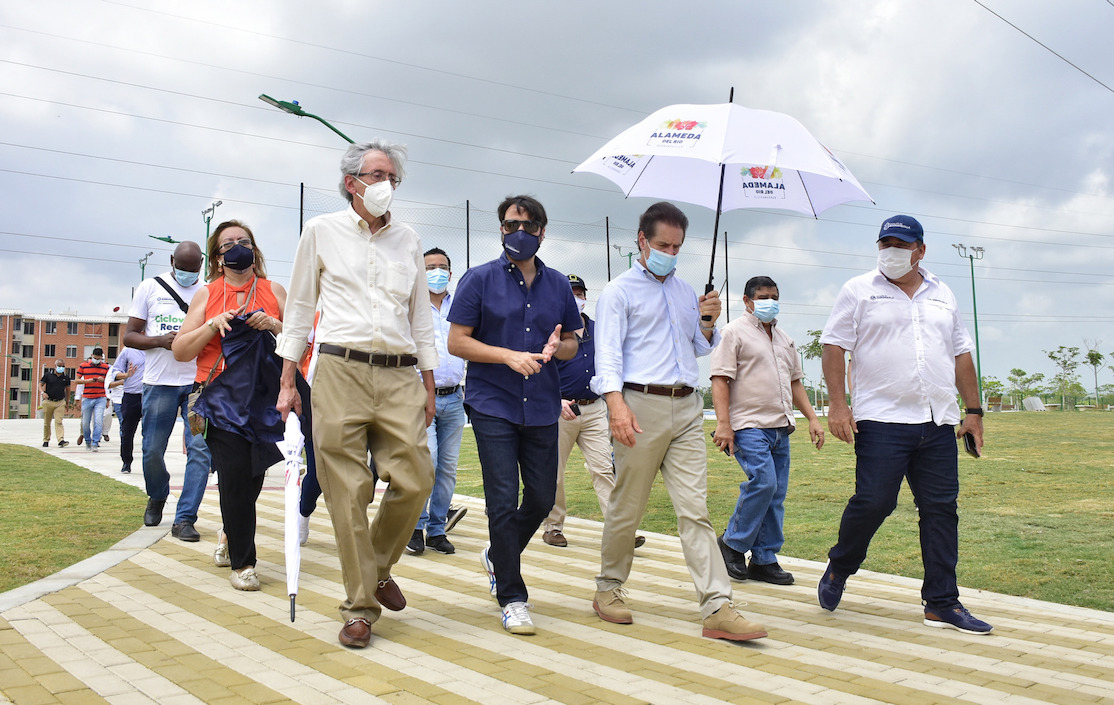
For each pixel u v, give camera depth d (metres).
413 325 4.12
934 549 4.34
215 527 6.71
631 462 4.18
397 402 3.84
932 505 4.39
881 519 4.47
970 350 4.75
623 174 5.11
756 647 3.82
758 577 5.54
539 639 3.81
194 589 4.57
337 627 3.86
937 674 3.46
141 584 4.63
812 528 7.33
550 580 5.27
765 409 5.55
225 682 3.05
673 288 4.41
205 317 4.93
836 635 4.10
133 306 6.50
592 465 6.72
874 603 4.88
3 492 7.93
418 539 6.00
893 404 4.43
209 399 4.66
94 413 14.34
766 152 4.12
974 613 4.64
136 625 3.79
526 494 4.26
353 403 3.76
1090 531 6.86
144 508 7.39
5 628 3.68
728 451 5.48
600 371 4.16
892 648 3.87
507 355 3.94
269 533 6.63
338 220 3.95
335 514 3.70
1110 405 53.75
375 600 3.69
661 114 4.49
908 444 4.39
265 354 4.80
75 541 5.74
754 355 5.57
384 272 3.89
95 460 12.38
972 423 4.71
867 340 4.57
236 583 4.61
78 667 3.17
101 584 4.60
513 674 3.26
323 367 3.79
